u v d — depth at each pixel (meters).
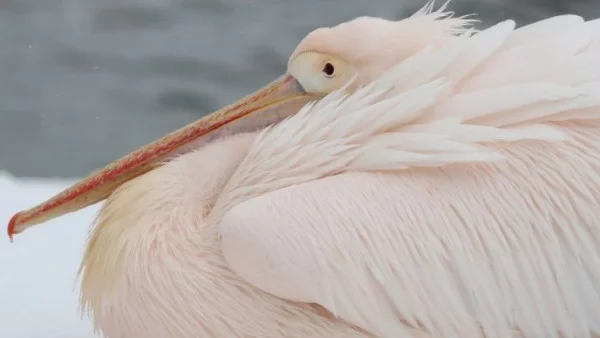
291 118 10.10
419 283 9.20
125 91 35.28
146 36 39.03
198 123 10.95
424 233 9.21
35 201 18.56
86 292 10.13
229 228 9.29
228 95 34.75
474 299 9.29
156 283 9.72
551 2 37.22
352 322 9.30
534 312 9.34
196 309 9.67
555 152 9.39
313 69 10.95
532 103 9.39
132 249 9.82
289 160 9.80
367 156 9.51
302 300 9.35
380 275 9.15
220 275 9.72
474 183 9.34
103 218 10.17
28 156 31.11
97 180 10.73
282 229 9.18
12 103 34.50
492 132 9.25
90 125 33.25
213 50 37.56
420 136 9.38
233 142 10.66
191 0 41.62
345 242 9.16
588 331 9.40
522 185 9.30
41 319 11.92
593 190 9.30
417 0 39.56
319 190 9.38
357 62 10.80
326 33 10.94
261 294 9.63
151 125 33.22
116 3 42.06
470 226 9.22
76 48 38.53
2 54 38.03
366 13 38.91
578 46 9.89
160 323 9.74
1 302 12.57
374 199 9.30
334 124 9.80
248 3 40.91
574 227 9.26
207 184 10.36
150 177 10.30
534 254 9.26
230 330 9.70
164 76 36.16
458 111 9.59
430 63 9.88
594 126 9.53
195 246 9.86
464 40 9.94
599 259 9.30
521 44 10.22
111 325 9.95
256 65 36.47
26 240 15.84
